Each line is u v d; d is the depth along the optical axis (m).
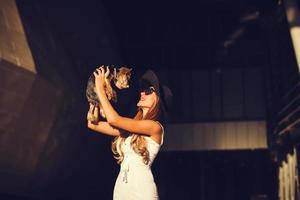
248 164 20.22
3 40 11.62
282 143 17.14
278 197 18.94
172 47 20.77
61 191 16.83
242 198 20.09
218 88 20.36
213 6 20.20
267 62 19.36
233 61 20.39
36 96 12.95
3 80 11.30
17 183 13.98
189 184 20.50
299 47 13.56
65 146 15.75
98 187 19.39
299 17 13.73
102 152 18.98
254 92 20.09
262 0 18.77
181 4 20.30
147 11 20.56
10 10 13.01
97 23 19.22
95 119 3.12
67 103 15.06
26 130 13.09
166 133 20.33
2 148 12.39
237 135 19.89
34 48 13.39
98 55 18.86
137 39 20.83
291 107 14.72
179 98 20.52
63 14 16.84
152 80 3.10
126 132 3.09
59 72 14.67
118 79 3.03
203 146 20.02
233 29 20.41
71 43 16.83
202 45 20.58
